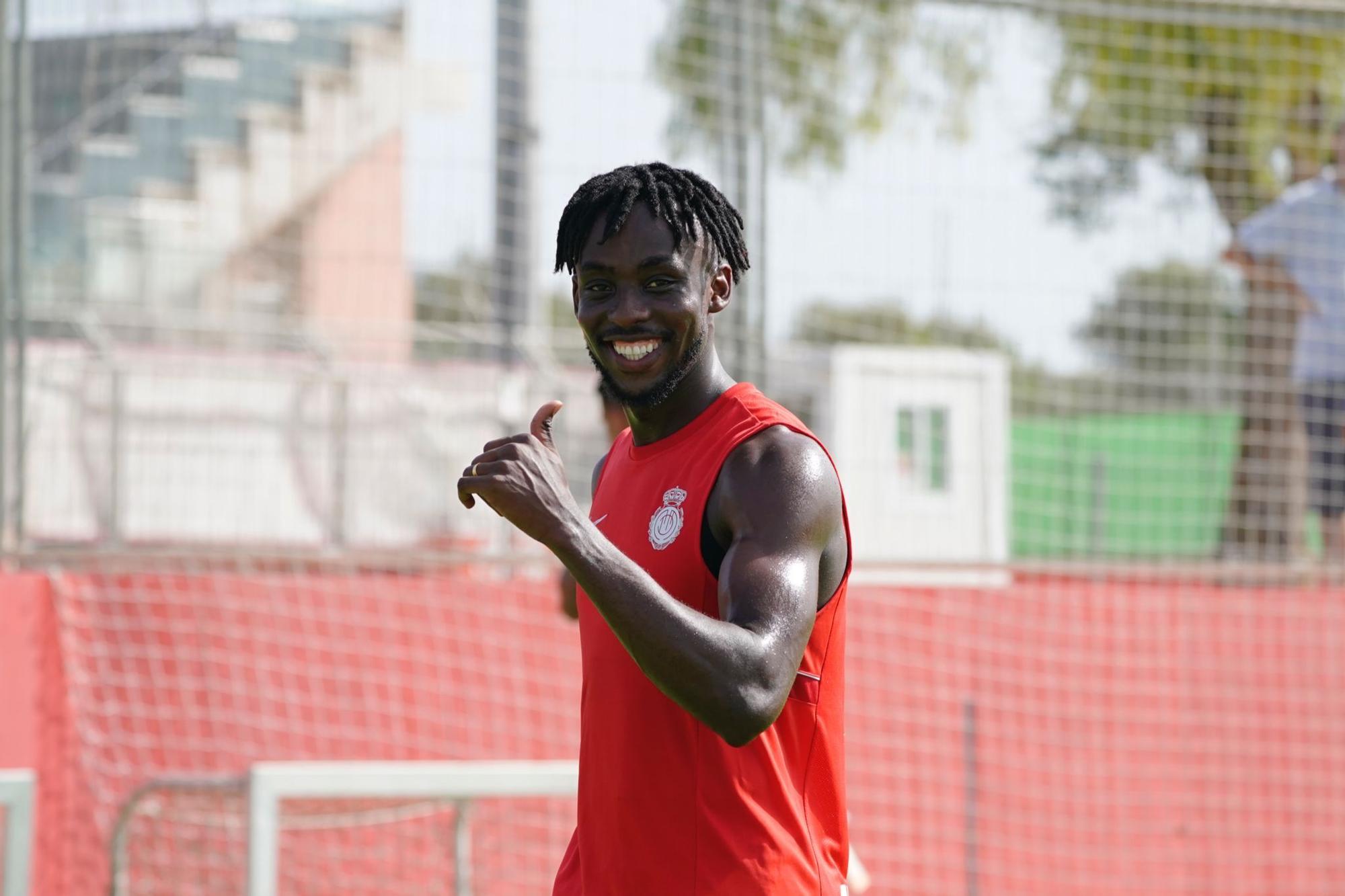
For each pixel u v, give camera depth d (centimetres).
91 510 2147
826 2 2467
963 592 2334
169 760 2056
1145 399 2612
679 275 865
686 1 2373
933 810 2277
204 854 2069
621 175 880
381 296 2895
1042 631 2355
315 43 3459
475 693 2195
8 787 1462
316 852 2111
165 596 2084
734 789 859
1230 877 2383
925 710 2291
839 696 895
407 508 2328
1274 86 2773
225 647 2106
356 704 2142
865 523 2381
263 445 2272
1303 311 2539
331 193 3219
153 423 2202
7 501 2022
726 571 810
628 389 880
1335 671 2456
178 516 2219
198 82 3525
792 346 2425
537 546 2366
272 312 3362
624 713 884
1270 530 2502
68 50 2497
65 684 2016
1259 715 2416
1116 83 2695
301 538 2289
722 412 884
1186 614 2408
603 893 894
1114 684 2372
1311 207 2564
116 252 3462
